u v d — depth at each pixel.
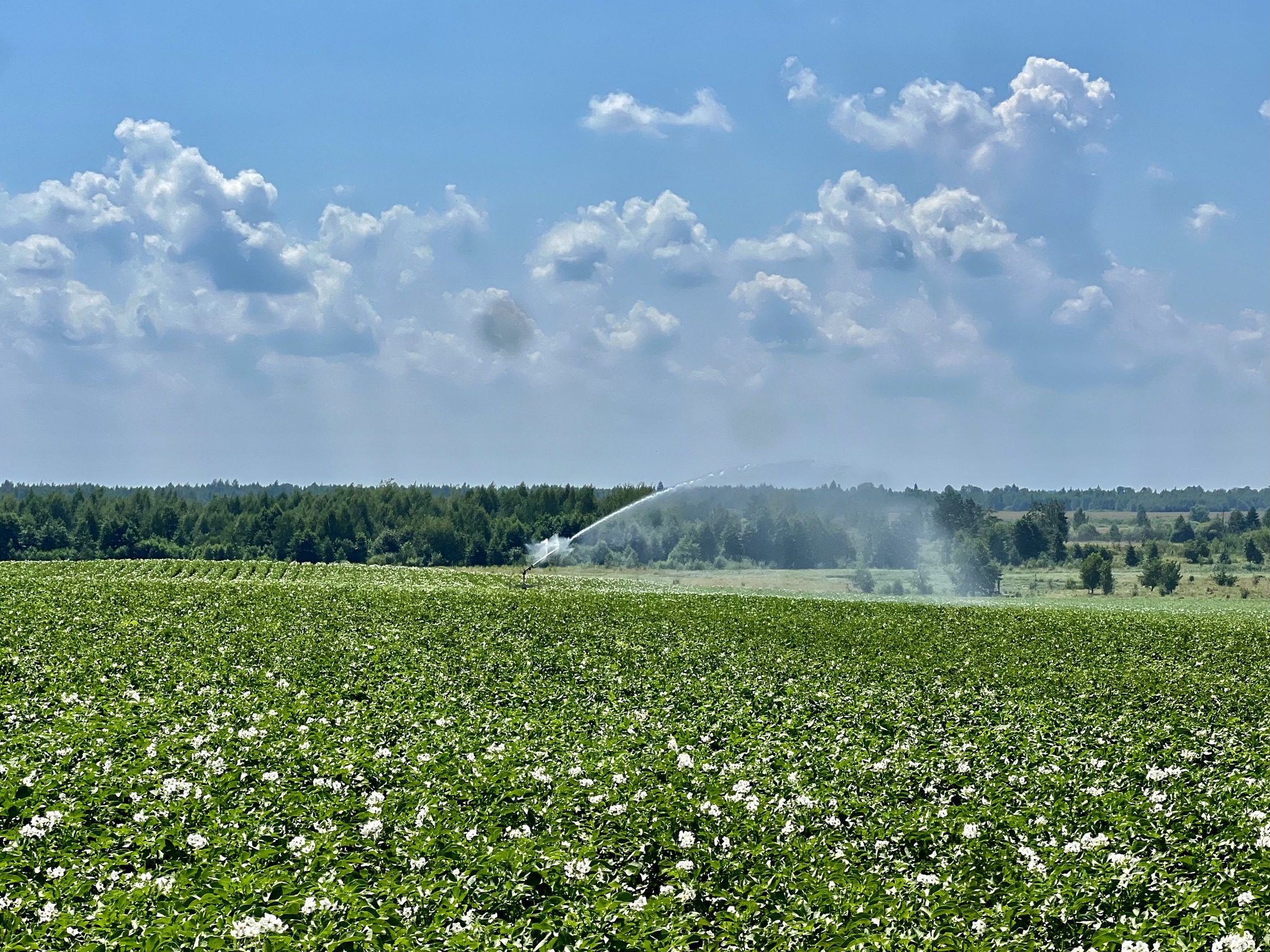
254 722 20.09
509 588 63.09
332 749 17.22
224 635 35.09
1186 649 38.16
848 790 15.51
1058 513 143.88
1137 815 13.44
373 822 12.62
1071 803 14.48
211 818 12.98
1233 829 12.79
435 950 9.39
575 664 31.08
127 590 49.09
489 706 24.05
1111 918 10.39
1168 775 15.66
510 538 143.25
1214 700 27.06
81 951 9.16
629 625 40.97
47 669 26.41
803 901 10.70
